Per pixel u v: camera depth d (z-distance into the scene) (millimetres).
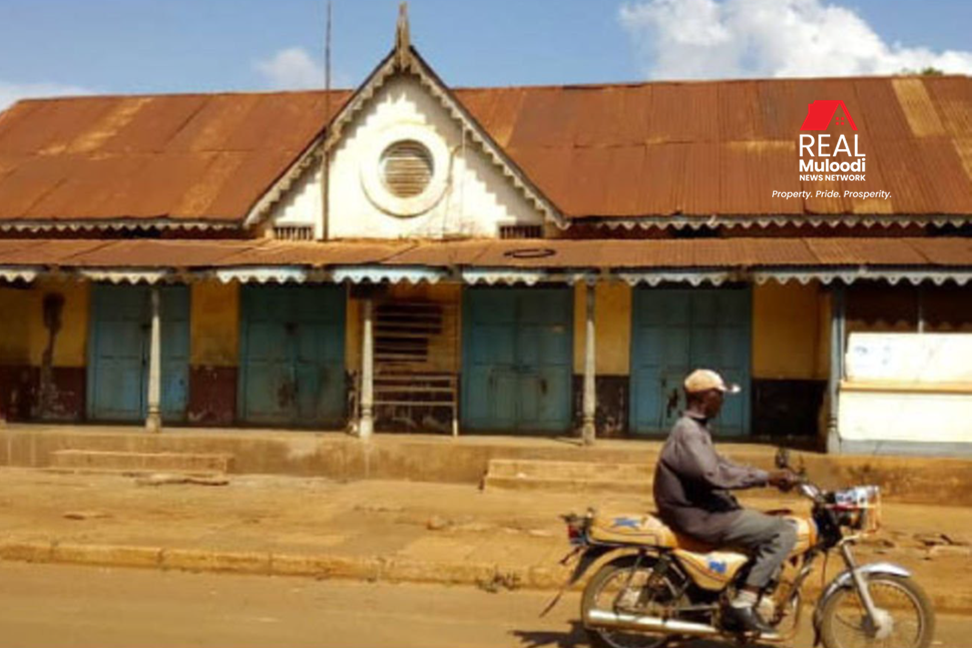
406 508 12828
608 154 18969
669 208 17000
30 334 18969
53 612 8328
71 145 20984
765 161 18156
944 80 20500
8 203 18797
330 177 17875
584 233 17297
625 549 7125
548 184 18094
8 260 16078
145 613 8320
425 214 17531
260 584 9500
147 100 22844
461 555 10062
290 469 15578
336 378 18078
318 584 9547
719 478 6758
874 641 6887
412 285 17797
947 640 7934
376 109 17750
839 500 6832
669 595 6992
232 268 15523
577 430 17406
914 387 14289
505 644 7605
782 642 6848
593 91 21609
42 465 16031
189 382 18453
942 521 12664
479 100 21656
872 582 6918
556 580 9406
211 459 15625
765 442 16594
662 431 17250
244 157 19875
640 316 17375
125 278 15820
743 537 6777
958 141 18297
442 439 16188
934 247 15094
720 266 14375
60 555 10242
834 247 15312
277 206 18016
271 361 18281
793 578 7457
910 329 14398
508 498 13797
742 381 17094
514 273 14875
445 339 17750
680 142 19156
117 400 18781
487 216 17438
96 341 18844
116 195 18812
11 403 18719
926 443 14250
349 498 13578
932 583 9234
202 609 8492
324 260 15586
